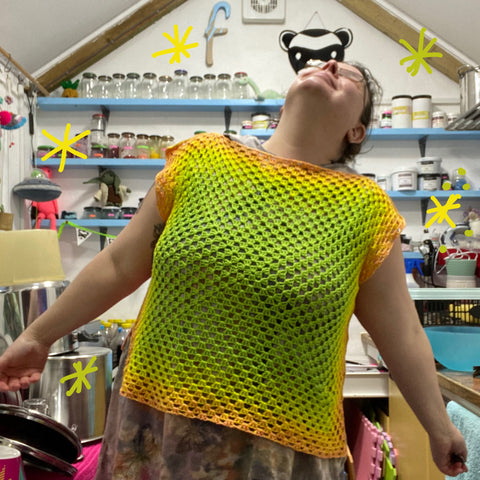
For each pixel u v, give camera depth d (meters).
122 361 0.81
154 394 0.70
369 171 2.88
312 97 0.76
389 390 2.06
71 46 2.81
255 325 0.66
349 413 2.53
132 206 2.87
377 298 0.77
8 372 0.83
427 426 0.81
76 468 1.22
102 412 1.50
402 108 2.74
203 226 0.70
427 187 2.66
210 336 0.67
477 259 1.95
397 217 0.77
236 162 0.74
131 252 0.81
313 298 0.67
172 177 0.77
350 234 0.71
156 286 0.73
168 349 0.69
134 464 0.71
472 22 2.53
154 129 2.90
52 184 2.34
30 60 2.68
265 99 2.73
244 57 2.93
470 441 1.12
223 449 0.66
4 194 2.37
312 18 2.93
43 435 1.19
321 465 0.68
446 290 1.61
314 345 0.68
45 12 2.39
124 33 2.84
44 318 0.82
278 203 0.71
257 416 0.65
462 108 2.34
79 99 2.74
